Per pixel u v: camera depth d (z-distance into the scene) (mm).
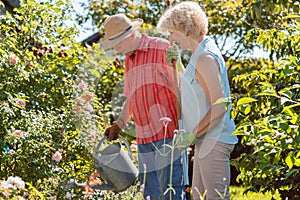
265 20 9195
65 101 4941
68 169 4582
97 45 6020
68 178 4273
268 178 4336
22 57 5055
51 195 4129
